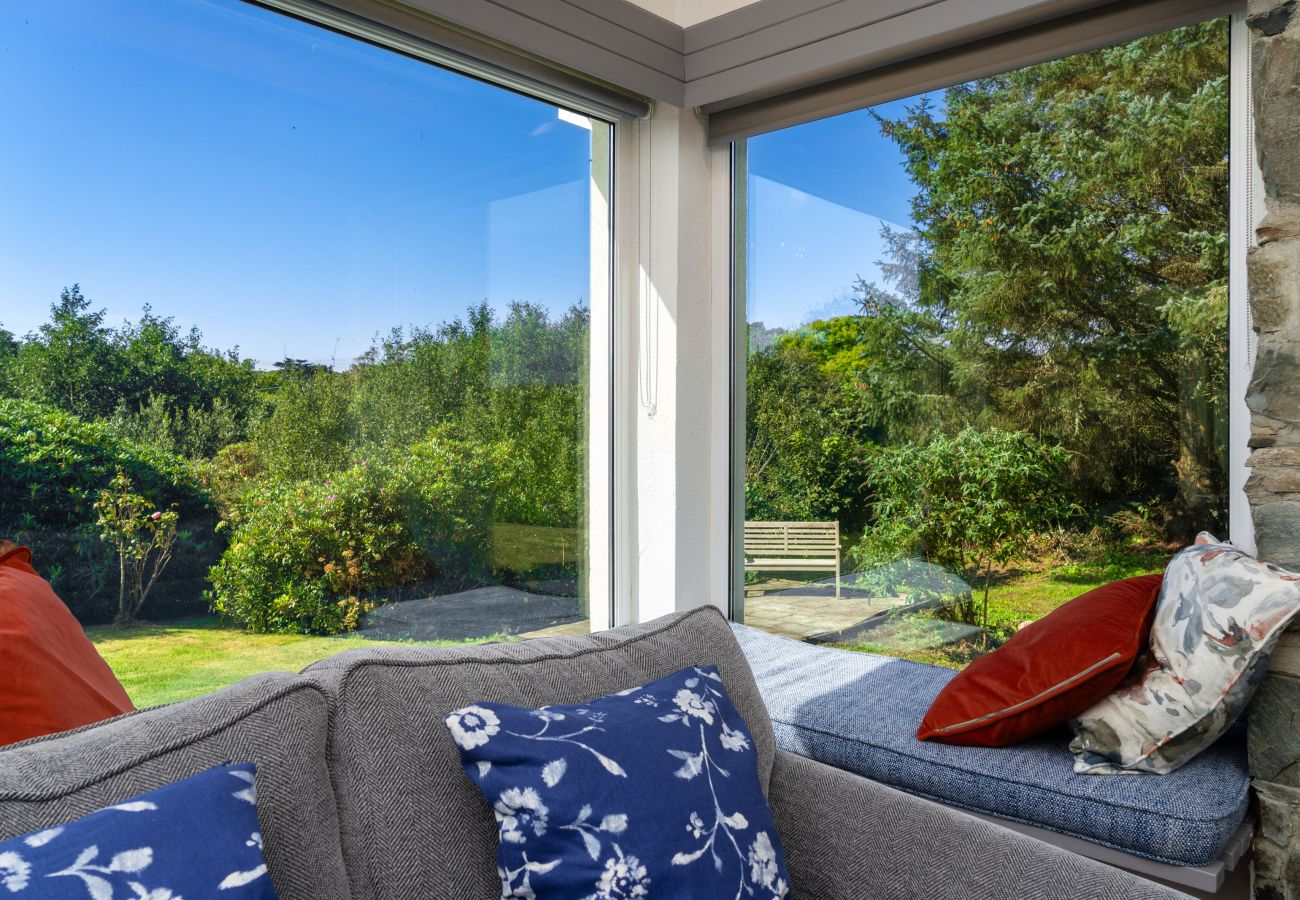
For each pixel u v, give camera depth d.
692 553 2.84
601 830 1.04
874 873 1.26
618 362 2.83
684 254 2.77
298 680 1.08
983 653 2.43
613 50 2.48
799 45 2.46
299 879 0.95
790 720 2.12
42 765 0.88
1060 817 1.69
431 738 1.13
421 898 1.04
